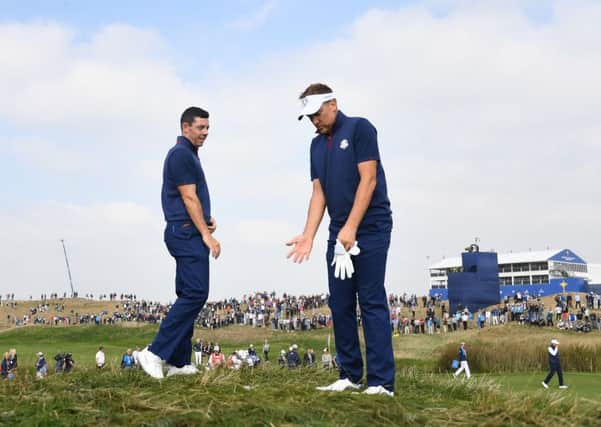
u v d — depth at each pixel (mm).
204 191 5719
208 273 5543
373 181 4539
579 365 28938
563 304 56594
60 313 97438
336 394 4090
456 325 52281
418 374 5848
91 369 5387
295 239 4934
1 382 4625
